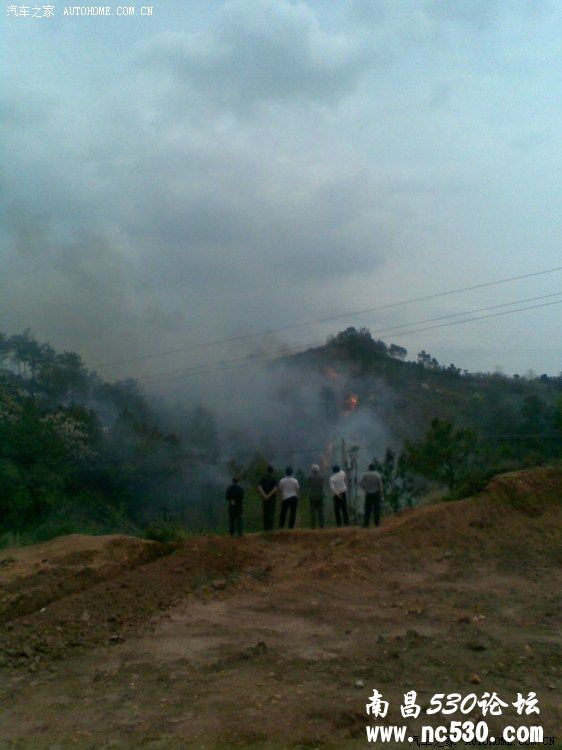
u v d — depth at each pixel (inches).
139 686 318.0
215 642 381.7
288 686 309.6
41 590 466.0
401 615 434.0
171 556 546.0
